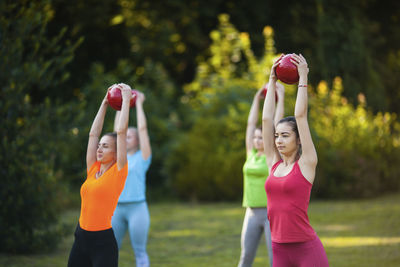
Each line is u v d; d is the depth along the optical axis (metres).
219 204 12.51
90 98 13.41
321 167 12.97
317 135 13.10
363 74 15.75
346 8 15.90
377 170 13.44
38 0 7.50
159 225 9.48
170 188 13.91
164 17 16.11
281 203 3.45
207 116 13.84
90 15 14.88
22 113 7.02
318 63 15.82
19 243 6.72
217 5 16.56
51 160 7.18
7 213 6.72
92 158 3.94
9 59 6.73
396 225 8.80
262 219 4.83
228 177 12.74
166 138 14.72
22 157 6.73
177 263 6.31
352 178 12.99
